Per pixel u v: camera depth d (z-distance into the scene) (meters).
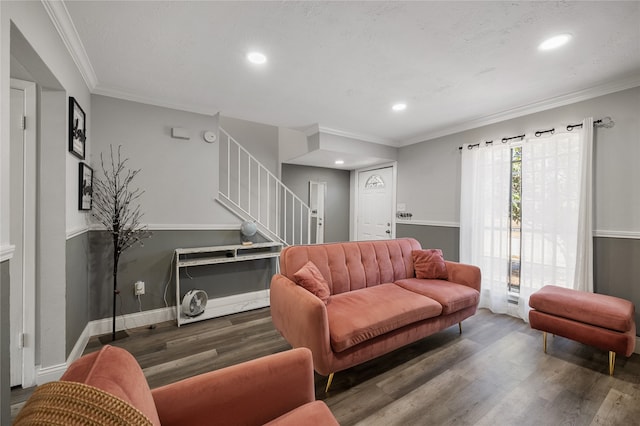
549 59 2.05
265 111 3.13
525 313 2.90
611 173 2.43
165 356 2.17
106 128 2.58
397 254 2.90
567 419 1.53
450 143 3.78
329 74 2.29
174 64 2.14
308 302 1.72
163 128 2.85
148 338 2.47
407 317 2.00
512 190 3.14
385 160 4.50
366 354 1.83
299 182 5.12
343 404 1.64
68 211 1.93
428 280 2.76
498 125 3.26
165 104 2.84
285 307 2.00
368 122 3.51
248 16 1.61
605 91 2.45
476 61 2.08
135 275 2.72
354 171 5.57
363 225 5.34
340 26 1.69
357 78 2.36
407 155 4.36
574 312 2.10
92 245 2.53
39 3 1.40
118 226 2.45
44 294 1.83
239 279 3.32
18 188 1.75
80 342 2.23
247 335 2.53
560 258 2.71
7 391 1.14
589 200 2.50
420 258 2.91
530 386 1.82
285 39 1.83
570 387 1.81
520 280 3.01
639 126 2.29
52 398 0.53
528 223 2.94
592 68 2.17
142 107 2.74
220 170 3.96
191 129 3.00
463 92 2.63
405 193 4.41
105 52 1.98
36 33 1.38
